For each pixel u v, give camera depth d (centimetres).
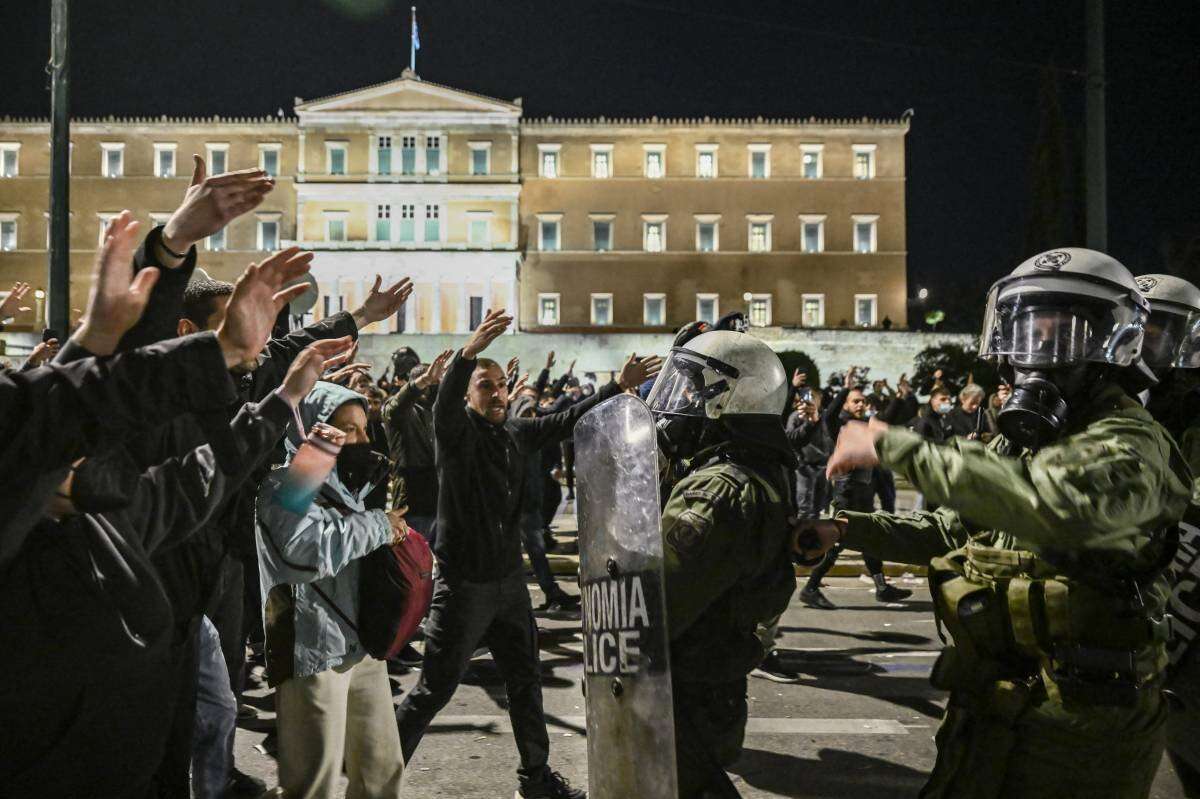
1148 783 227
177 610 277
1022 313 233
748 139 5731
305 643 313
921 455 207
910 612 835
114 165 5588
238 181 230
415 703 412
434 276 5469
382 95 5553
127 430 183
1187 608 293
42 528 202
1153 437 213
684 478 268
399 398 736
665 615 238
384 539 319
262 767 460
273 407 244
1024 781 221
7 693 198
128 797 220
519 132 5659
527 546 852
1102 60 1206
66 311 1141
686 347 283
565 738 510
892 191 5709
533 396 1090
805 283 5684
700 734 259
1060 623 216
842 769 463
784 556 270
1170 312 334
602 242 5700
